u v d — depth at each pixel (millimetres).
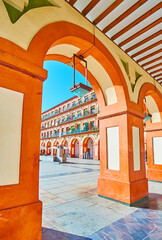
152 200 4625
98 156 23172
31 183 2314
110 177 4734
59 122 35281
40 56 2598
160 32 4141
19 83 2348
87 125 26969
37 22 2674
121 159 4531
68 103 33000
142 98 5613
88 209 3883
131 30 4133
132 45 4723
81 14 3561
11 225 2029
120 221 3242
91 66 4734
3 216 1978
